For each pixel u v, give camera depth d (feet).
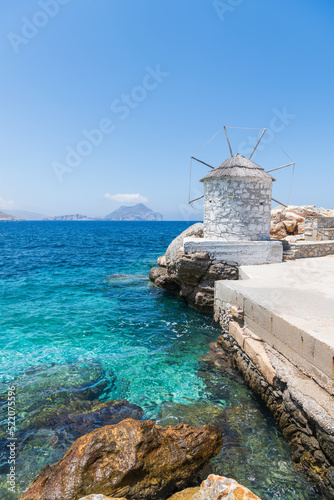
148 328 42.29
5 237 217.97
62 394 25.73
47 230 347.36
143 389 27.20
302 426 18.66
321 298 27.04
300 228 72.95
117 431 17.04
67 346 35.78
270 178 50.47
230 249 46.21
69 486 14.85
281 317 22.25
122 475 15.33
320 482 16.60
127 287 63.72
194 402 25.25
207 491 14.25
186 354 34.47
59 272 79.66
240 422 22.63
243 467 18.49
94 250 134.62
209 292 47.60
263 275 37.91
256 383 25.34
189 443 17.92
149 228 422.82
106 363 31.89
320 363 17.94
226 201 50.21
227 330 33.30
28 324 42.22
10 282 66.95
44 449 19.53
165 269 65.41
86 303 52.49
